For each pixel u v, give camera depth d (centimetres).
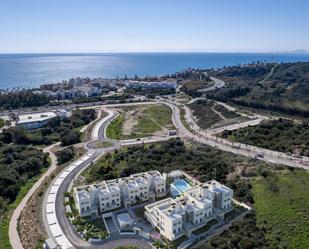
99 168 12038
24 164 13162
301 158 13300
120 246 7981
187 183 11144
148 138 17250
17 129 17625
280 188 10344
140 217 9238
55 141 17900
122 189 10075
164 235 8400
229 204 9569
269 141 15462
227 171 12012
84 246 7950
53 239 8169
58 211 9544
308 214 8669
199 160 13075
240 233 8212
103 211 9562
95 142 16638
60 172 12481
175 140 15888
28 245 8038
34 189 11519
